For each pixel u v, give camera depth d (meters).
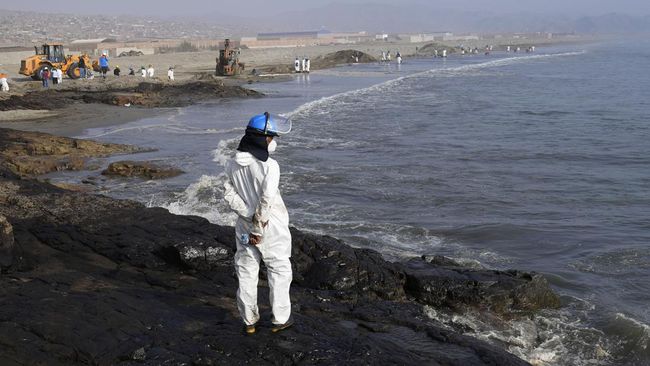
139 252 7.83
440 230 11.27
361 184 14.73
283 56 107.06
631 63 75.44
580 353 6.71
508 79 51.62
